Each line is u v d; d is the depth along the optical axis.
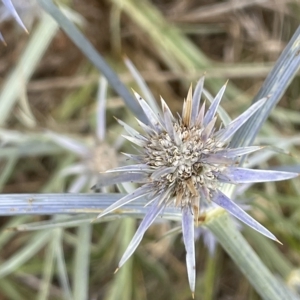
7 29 0.26
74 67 0.27
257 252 0.20
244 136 0.12
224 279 0.25
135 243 0.11
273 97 0.12
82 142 0.21
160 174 0.11
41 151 0.22
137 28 0.26
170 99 0.25
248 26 0.25
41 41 0.22
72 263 0.24
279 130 0.24
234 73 0.24
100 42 0.26
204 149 0.11
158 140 0.11
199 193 0.11
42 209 0.12
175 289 0.23
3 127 0.22
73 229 0.25
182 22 0.26
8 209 0.12
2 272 0.19
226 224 0.13
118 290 0.20
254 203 0.18
